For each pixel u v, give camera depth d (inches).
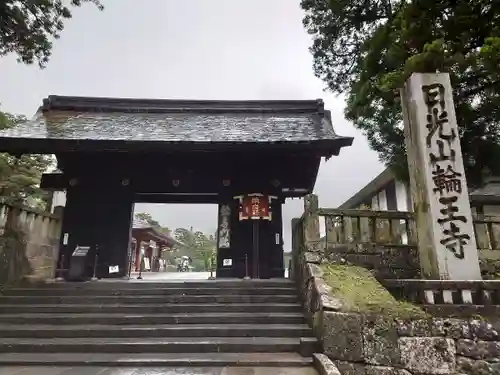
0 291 324.8
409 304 224.2
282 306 295.1
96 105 533.0
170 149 402.9
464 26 310.3
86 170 458.3
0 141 387.9
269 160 466.0
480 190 514.9
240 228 459.2
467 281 222.8
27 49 382.3
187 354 228.5
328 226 315.6
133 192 462.0
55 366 209.8
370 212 321.4
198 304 303.1
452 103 263.4
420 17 316.8
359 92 382.0
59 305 298.8
